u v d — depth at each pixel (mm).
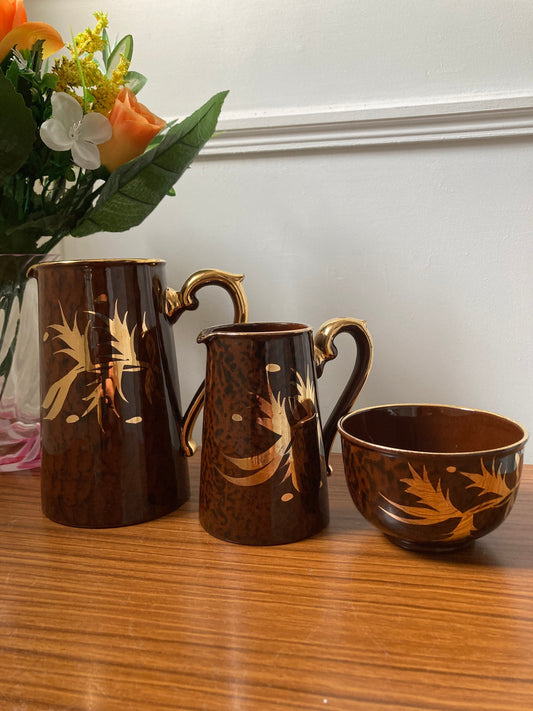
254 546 459
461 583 407
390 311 649
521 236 608
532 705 299
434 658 333
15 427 607
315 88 628
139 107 518
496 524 419
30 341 585
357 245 646
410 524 413
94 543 469
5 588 410
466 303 631
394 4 598
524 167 596
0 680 325
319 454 479
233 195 667
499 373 636
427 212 624
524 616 370
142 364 487
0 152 474
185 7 648
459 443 500
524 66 581
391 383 662
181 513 523
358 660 333
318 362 495
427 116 593
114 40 674
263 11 629
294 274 666
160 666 332
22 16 496
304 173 645
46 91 524
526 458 643
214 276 515
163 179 525
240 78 646
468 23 587
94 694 313
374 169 628
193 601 392
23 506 538
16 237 543
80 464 482
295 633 357
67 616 378
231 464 453
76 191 546
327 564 434
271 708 301
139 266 483
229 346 443
